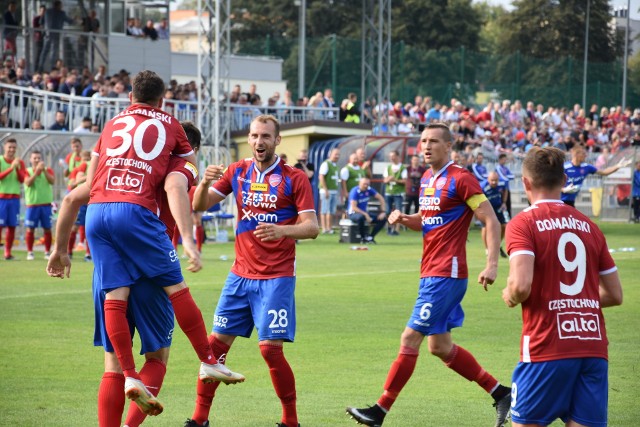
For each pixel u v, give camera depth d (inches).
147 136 471.2
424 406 579.5
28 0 2464.3
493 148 2709.2
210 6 2192.4
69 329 835.4
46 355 720.3
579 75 3846.0
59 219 494.3
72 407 562.6
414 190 2135.8
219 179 544.4
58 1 2444.6
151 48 2620.6
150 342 472.4
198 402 521.0
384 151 2330.2
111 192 465.1
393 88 3582.7
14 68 2290.8
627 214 2687.0
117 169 467.5
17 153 1840.6
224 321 537.3
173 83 2415.1
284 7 4992.6
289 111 2539.4
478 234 2224.4
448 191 541.3
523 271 385.1
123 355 451.2
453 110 2893.7
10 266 1373.0
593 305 391.9
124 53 2568.9
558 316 386.6
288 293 524.4
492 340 802.8
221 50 2222.0
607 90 3927.2
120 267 461.4
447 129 552.7
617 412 560.4
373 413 518.3
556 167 403.5
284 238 526.6
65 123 2068.2
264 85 3464.6
